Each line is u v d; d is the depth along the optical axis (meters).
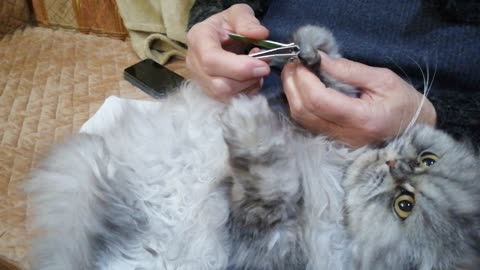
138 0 1.54
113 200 0.79
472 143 0.82
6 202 1.03
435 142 0.77
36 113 1.29
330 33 0.83
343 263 0.74
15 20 1.63
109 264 0.76
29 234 0.87
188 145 0.85
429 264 0.67
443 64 0.88
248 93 0.84
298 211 0.73
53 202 0.81
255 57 0.77
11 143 1.19
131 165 0.83
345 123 0.74
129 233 0.78
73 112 1.31
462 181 0.71
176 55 1.58
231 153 0.72
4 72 1.44
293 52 0.74
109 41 1.63
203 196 0.79
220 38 0.86
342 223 0.76
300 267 0.73
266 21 1.07
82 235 0.76
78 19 1.63
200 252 0.76
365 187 0.75
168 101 0.94
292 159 0.74
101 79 1.45
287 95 0.78
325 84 0.77
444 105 0.83
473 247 0.66
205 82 0.85
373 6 0.93
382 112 0.72
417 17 0.90
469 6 0.84
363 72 0.75
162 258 0.77
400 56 0.90
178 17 1.51
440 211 0.68
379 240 0.71
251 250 0.73
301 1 1.02
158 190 0.82
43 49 1.56
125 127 0.88
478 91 0.89
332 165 0.81
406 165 0.72
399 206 0.71
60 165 0.85
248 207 0.71
